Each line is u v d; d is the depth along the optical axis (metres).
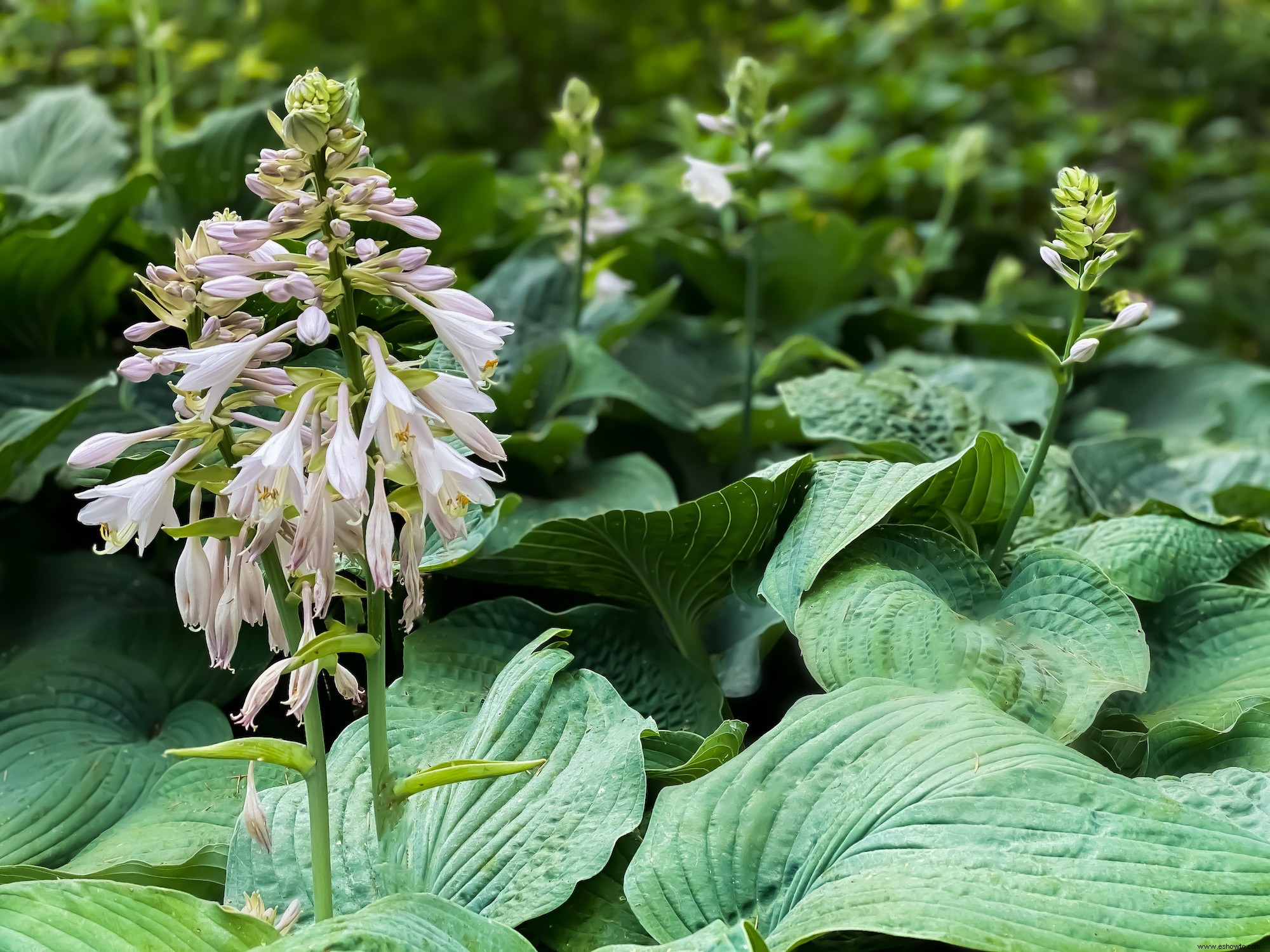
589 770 1.16
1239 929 1.00
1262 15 4.08
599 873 1.14
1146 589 1.33
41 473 1.46
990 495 1.32
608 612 1.34
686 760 1.23
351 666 1.41
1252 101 4.01
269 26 3.48
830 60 3.49
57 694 1.36
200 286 1.00
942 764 1.09
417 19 3.73
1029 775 1.07
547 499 1.51
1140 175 3.50
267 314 1.27
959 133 3.02
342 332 1.00
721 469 1.78
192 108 3.00
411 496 1.01
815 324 2.23
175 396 1.52
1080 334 1.25
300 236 0.99
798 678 1.41
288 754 1.03
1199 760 1.19
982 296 3.01
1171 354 2.32
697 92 3.76
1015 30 3.92
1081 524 1.45
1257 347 3.22
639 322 1.83
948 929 1.00
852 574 1.24
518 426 1.75
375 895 1.13
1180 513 1.40
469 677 1.30
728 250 2.24
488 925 1.04
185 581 1.01
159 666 1.42
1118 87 3.91
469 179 2.07
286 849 1.15
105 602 1.47
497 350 1.00
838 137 2.96
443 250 2.23
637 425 1.79
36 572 1.50
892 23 3.47
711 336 2.11
